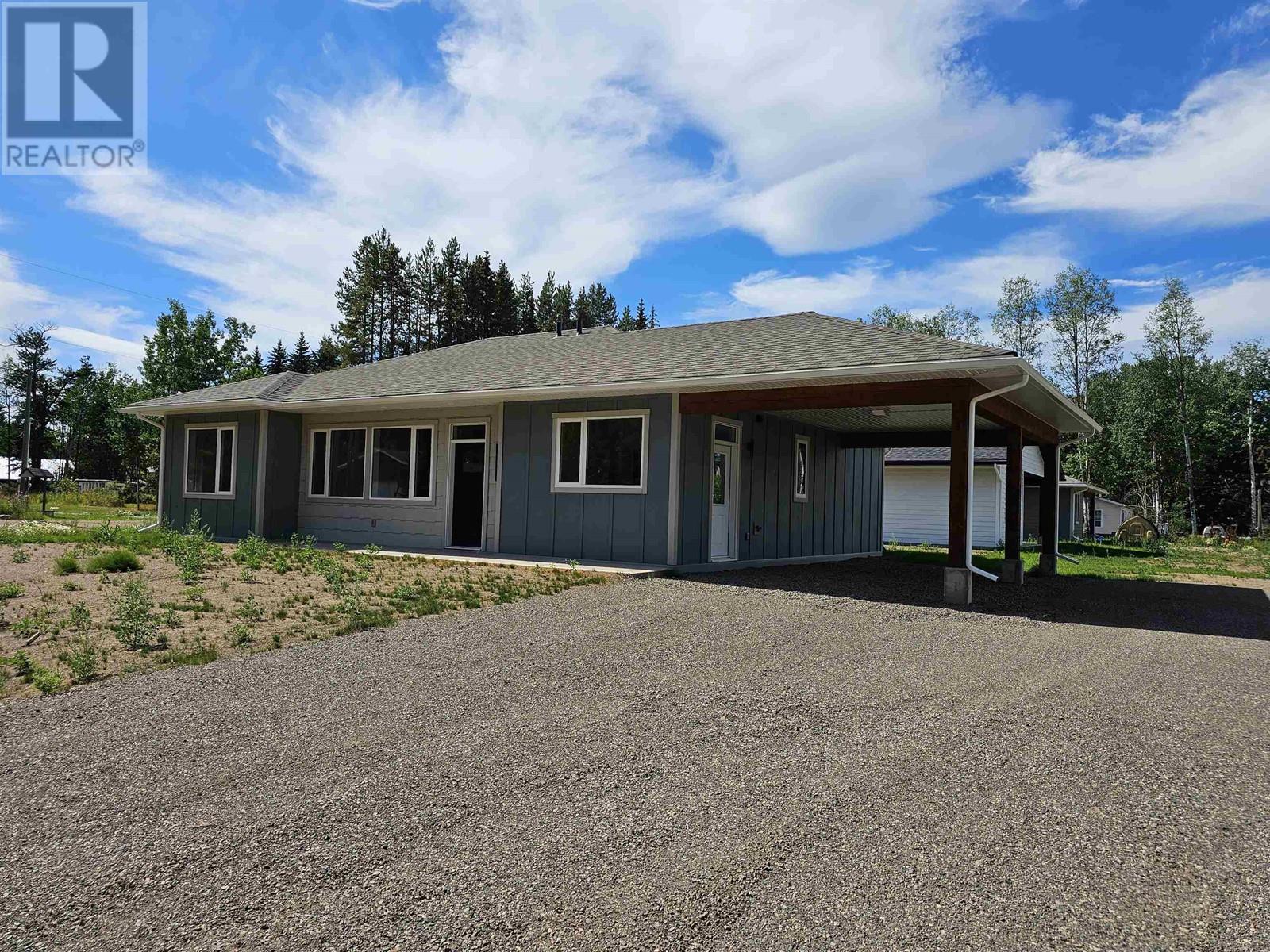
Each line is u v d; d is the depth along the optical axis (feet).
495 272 160.35
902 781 11.78
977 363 27.94
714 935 7.65
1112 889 8.67
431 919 7.89
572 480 38.93
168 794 10.96
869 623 24.82
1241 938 7.71
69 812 10.37
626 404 37.22
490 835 9.85
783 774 12.05
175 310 119.75
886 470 79.71
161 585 27.40
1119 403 139.03
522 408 40.88
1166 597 34.91
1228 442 148.25
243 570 31.12
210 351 122.11
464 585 29.35
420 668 17.95
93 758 12.22
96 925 7.74
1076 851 9.57
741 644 21.08
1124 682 18.25
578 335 55.98
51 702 14.93
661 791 11.30
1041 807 10.91
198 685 16.26
